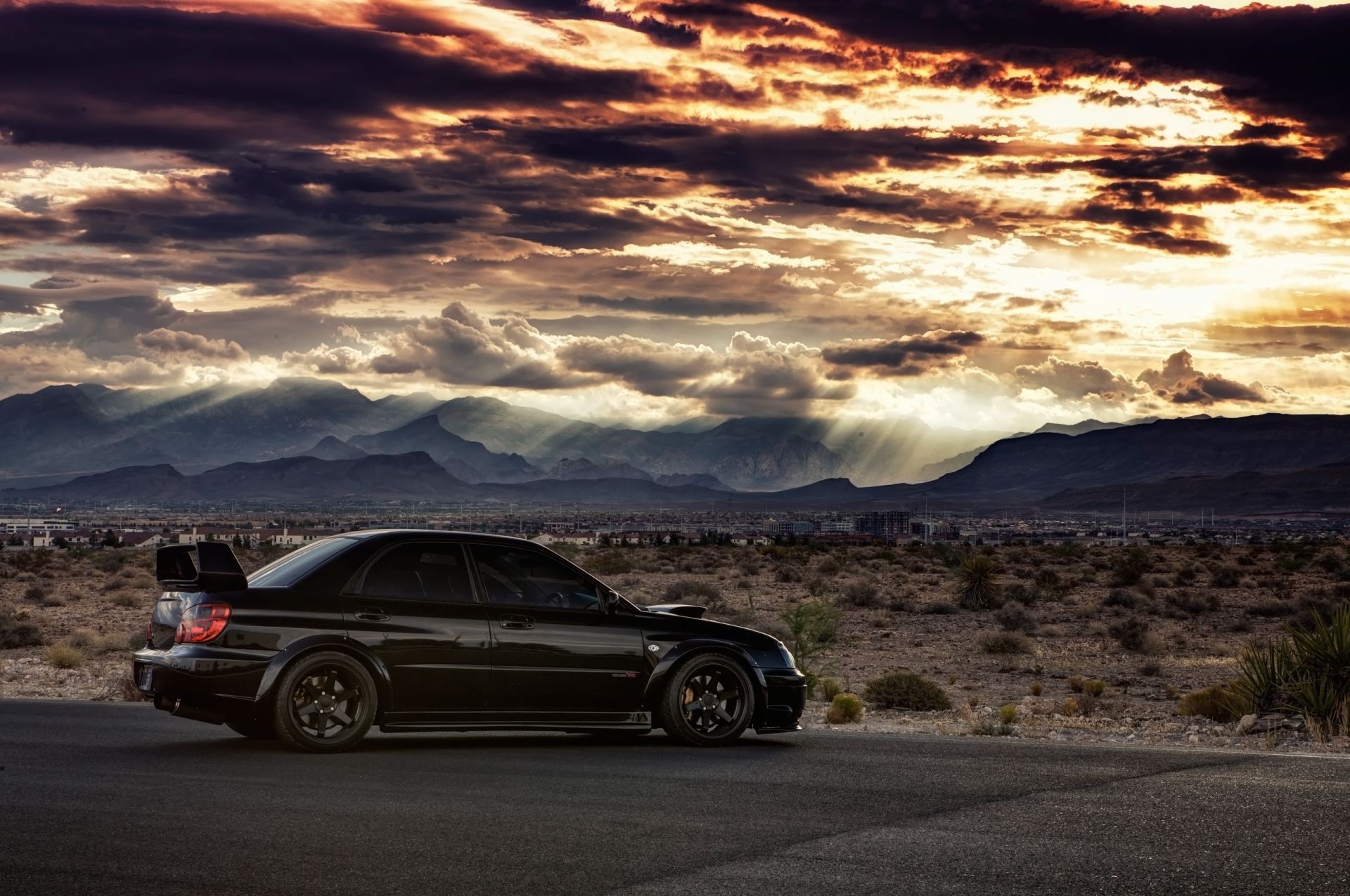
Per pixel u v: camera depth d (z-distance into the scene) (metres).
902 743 12.28
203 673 10.91
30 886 6.89
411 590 11.56
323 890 6.84
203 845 7.75
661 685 11.96
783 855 7.57
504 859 7.45
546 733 13.02
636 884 6.95
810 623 26.05
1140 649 31.47
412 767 10.48
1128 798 9.17
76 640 28.70
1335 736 13.92
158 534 184.62
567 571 12.08
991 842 7.86
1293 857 7.45
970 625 38.56
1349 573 66.69
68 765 10.53
